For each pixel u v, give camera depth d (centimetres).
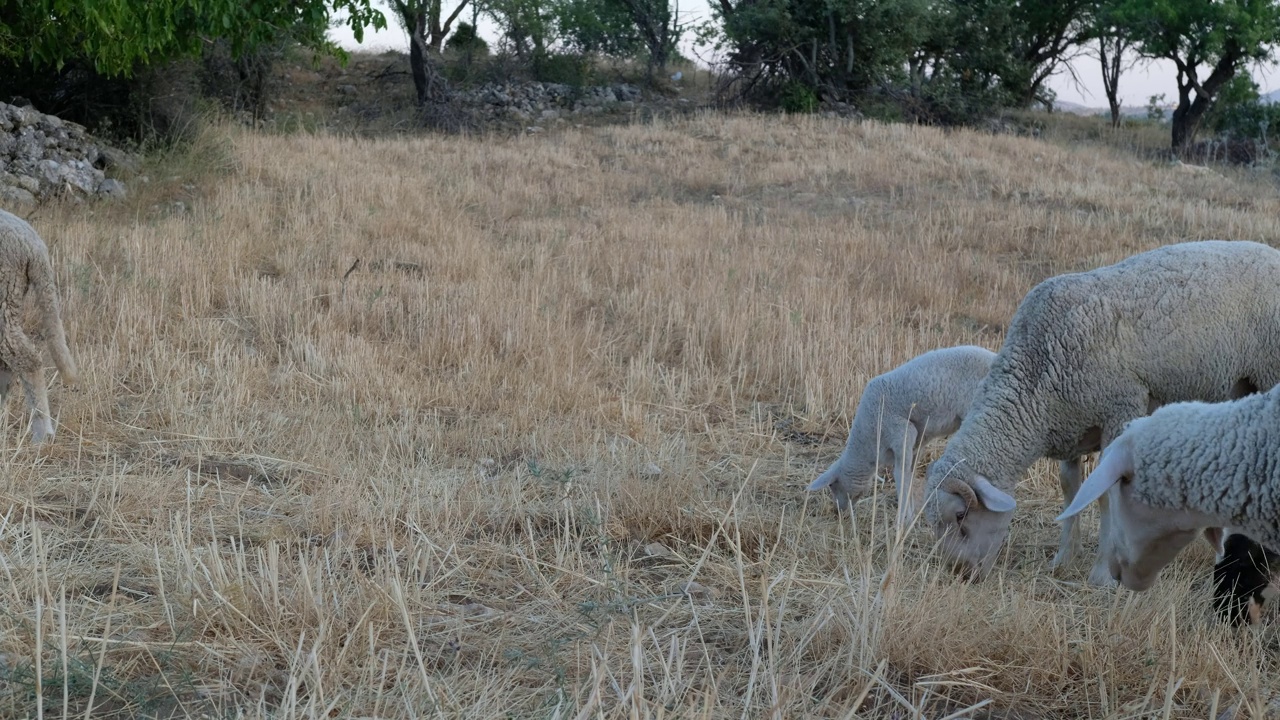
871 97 3130
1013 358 511
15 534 462
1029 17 3725
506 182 1806
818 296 1070
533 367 827
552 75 3353
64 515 511
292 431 664
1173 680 358
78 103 1609
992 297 1170
